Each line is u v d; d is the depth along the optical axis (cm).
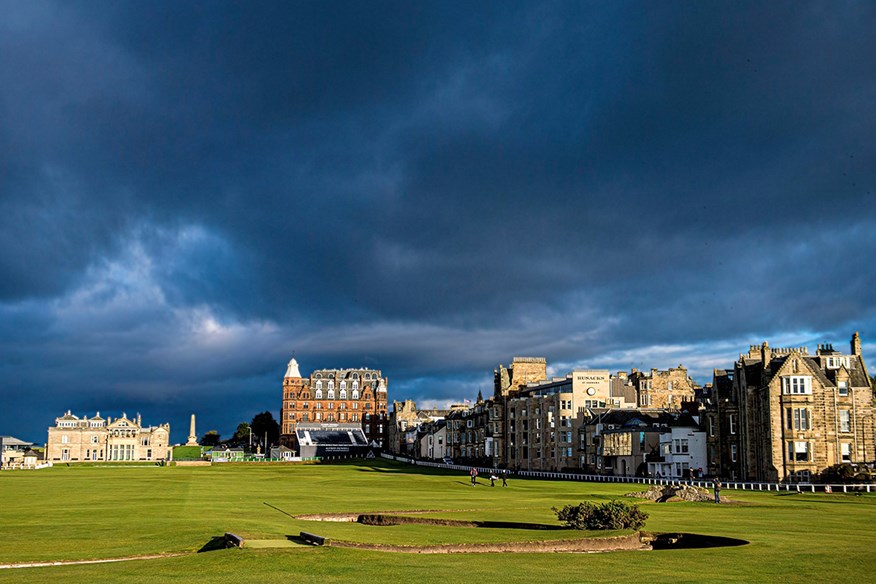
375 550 4366
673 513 6875
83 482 12412
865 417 11700
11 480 13112
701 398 19088
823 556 4331
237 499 8412
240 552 4191
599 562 4134
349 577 3609
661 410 15750
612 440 14888
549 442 17888
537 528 5684
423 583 3481
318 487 11119
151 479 13525
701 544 5094
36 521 6031
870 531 5506
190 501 8075
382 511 6744
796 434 11569
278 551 4203
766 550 4556
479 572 3762
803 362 11731
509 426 19888
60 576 3791
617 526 5300
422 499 8444
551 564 4053
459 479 14038
